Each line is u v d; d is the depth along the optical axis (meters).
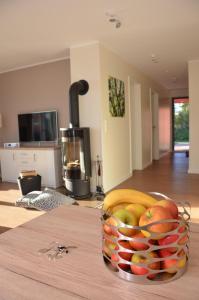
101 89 4.09
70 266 0.76
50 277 0.71
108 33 3.63
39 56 4.75
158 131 8.13
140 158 6.28
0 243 0.91
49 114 5.29
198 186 4.54
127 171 5.40
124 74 5.16
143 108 6.52
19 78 5.64
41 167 4.94
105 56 4.23
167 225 0.66
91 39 3.87
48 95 5.30
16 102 5.77
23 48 4.22
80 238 0.94
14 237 0.96
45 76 5.28
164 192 4.21
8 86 5.84
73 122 4.14
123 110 5.12
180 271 0.68
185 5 2.81
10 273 0.73
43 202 3.56
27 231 1.01
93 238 0.93
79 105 4.21
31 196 3.77
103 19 3.14
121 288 0.65
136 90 6.18
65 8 2.81
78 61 4.16
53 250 0.85
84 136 3.97
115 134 4.73
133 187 4.61
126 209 0.76
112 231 0.71
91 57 4.05
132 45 4.20
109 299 0.61
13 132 5.95
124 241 0.68
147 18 3.13
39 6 2.75
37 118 5.45
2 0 2.60
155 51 4.57
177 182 4.88
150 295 0.62
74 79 4.22
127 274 0.67
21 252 0.85
